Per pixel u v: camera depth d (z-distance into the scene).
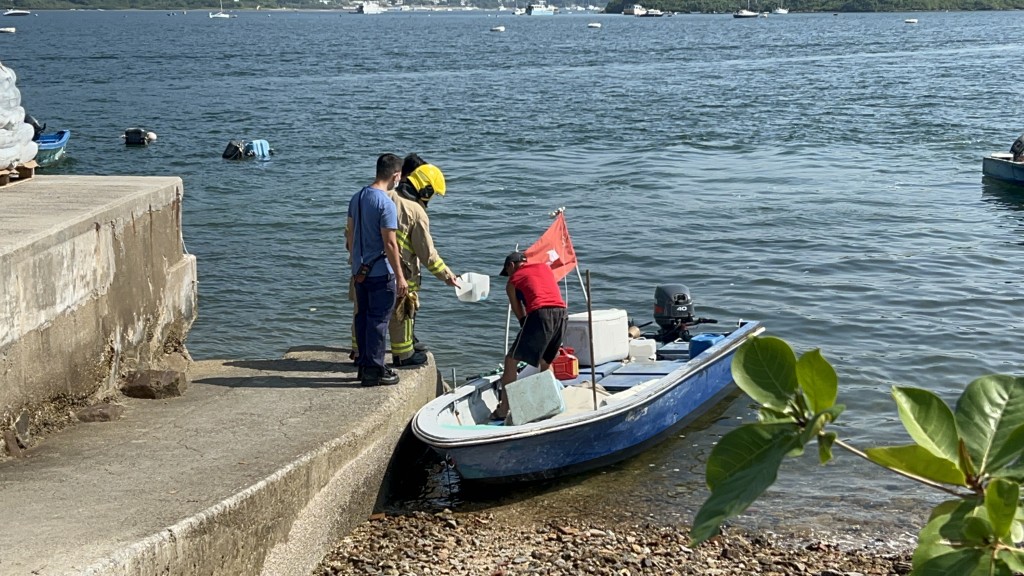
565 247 9.41
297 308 14.41
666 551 7.26
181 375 8.16
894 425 9.86
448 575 6.75
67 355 7.23
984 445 2.67
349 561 6.93
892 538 7.55
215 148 32.19
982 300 14.20
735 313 13.81
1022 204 20.95
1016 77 57.12
